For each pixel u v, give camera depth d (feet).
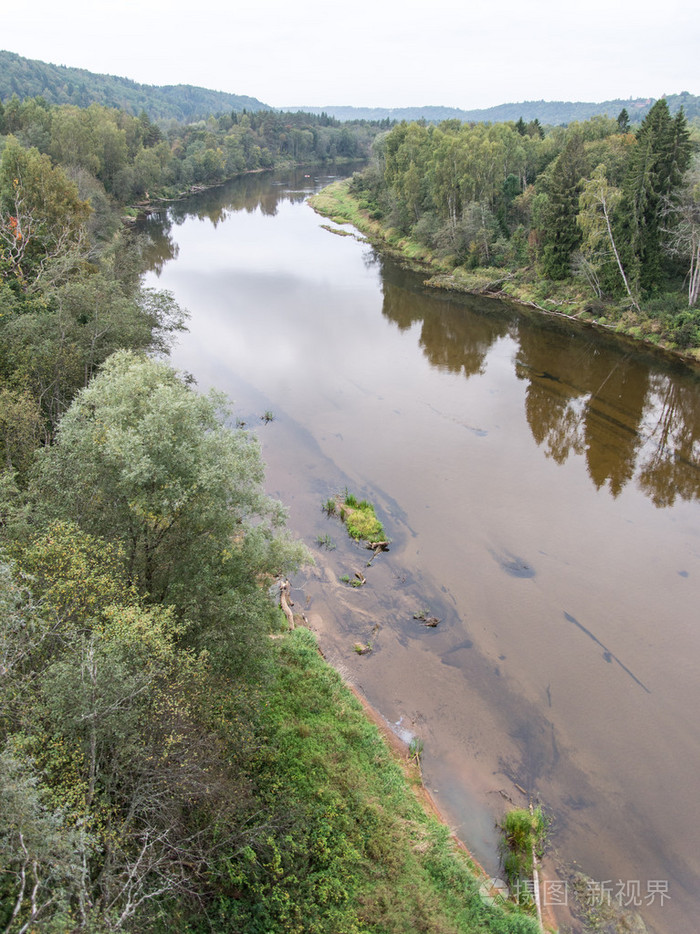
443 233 255.70
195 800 41.50
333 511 98.53
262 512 54.90
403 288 232.73
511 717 66.18
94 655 36.88
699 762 62.49
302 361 162.50
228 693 46.24
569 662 73.61
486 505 103.40
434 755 61.46
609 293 197.98
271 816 45.55
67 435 53.72
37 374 90.17
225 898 40.32
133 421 52.60
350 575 85.35
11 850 28.45
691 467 117.19
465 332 188.14
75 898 31.78
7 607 36.17
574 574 88.53
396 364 162.81
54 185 154.40
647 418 135.23
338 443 121.08
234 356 163.84
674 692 70.28
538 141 307.78
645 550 94.32
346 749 57.31
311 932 40.57
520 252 236.63
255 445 55.06
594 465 116.88
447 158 250.16
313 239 309.01
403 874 47.26
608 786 59.67
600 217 186.39
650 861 53.47
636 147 182.50
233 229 325.01
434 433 126.82
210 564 49.42
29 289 113.91
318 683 64.69
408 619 78.64
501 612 80.84
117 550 46.16
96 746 37.11
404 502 103.09
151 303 123.65
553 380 153.99
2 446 72.13
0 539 49.08
